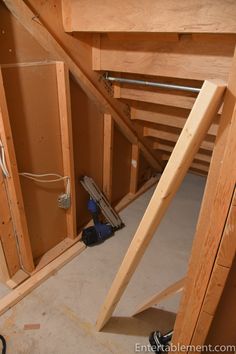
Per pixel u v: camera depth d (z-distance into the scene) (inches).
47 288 67.5
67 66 60.1
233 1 39.7
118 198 109.7
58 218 78.4
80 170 82.9
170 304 64.7
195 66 53.6
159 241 88.0
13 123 55.2
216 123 64.9
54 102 63.4
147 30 48.6
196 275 33.1
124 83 74.0
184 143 30.8
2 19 46.6
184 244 87.0
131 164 109.0
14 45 50.1
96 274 72.9
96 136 84.4
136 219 99.3
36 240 72.6
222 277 30.3
